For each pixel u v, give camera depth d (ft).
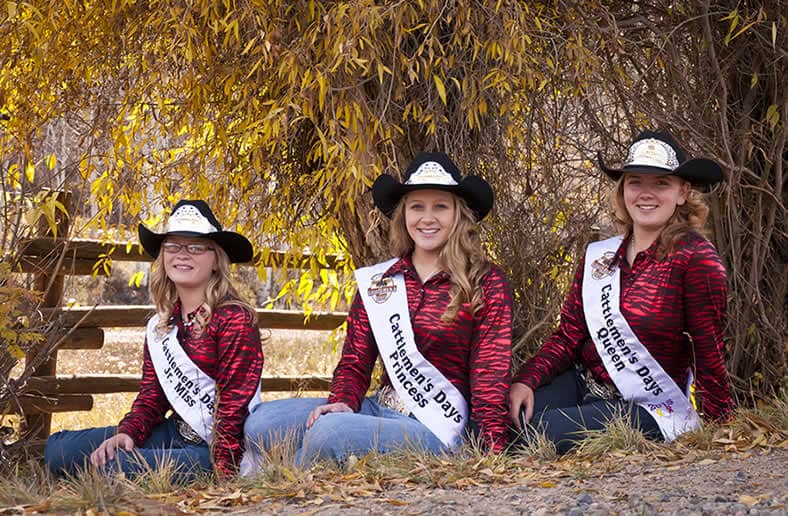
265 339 14.76
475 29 14.93
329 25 13.66
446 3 14.02
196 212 14.11
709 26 16.05
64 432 14.17
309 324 21.71
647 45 16.69
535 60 14.75
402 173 16.31
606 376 13.64
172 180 17.66
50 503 10.50
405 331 13.29
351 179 14.42
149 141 17.30
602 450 12.40
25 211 15.80
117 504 10.43
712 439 12.47
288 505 10.55
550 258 17.28
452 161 14.83
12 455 16.31
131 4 14.98
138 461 13.17
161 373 13.97
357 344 13.75
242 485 11.96
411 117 16.11
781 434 12.73
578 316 13.93
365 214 16.69
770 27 15.97
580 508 9.45
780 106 16.38
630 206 13.33
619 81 16.20
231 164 17.03
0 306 14.33
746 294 16.94
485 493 10.50
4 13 14.84
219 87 16.03
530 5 15.42
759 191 16.63
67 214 16.67
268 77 15.37
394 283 13.53
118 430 13.71
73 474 13.74
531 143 16.74
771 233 16.87
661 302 13.08
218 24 14.53
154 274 14.29
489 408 12.91
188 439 14.06
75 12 15.40
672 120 16.47
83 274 18.83
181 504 10.88
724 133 16.03
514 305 17.26
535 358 13.92
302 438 13.23
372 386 19.34
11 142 17.11
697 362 13.23
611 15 15.43
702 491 10.02
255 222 17.92
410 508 9.91
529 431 13.14
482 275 13.33
